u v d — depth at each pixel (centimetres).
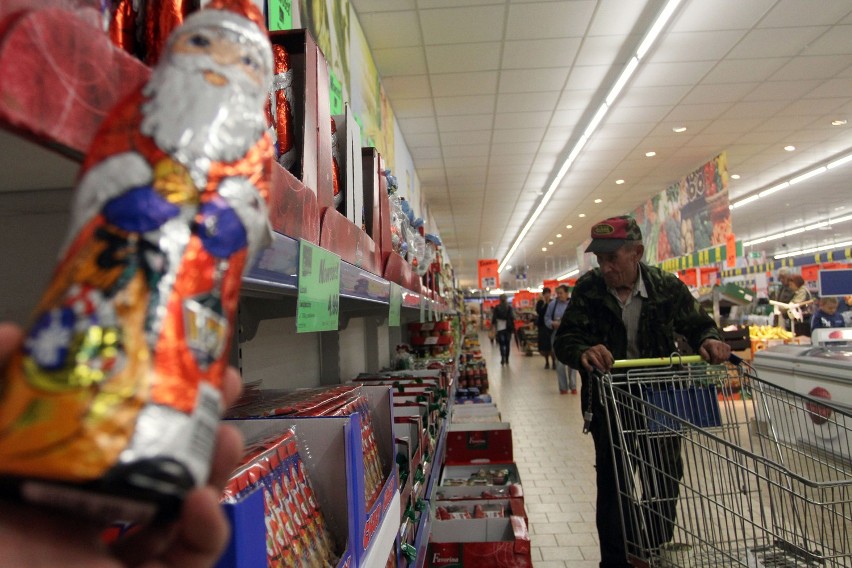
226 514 49
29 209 64
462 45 481
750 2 445
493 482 331
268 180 38
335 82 313
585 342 248
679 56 537
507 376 1121
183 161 32
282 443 83
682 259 1062
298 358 214
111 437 25
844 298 852
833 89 629
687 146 852
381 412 134
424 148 804
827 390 466
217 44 36
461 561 229
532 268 3105
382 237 175
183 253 30
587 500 388
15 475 25
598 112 647
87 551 27
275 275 68
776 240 2072
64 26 37
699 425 211
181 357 28
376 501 106
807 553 167
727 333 791
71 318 27
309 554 79
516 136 760
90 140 39
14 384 26
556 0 417
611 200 1280
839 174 1054
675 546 189
